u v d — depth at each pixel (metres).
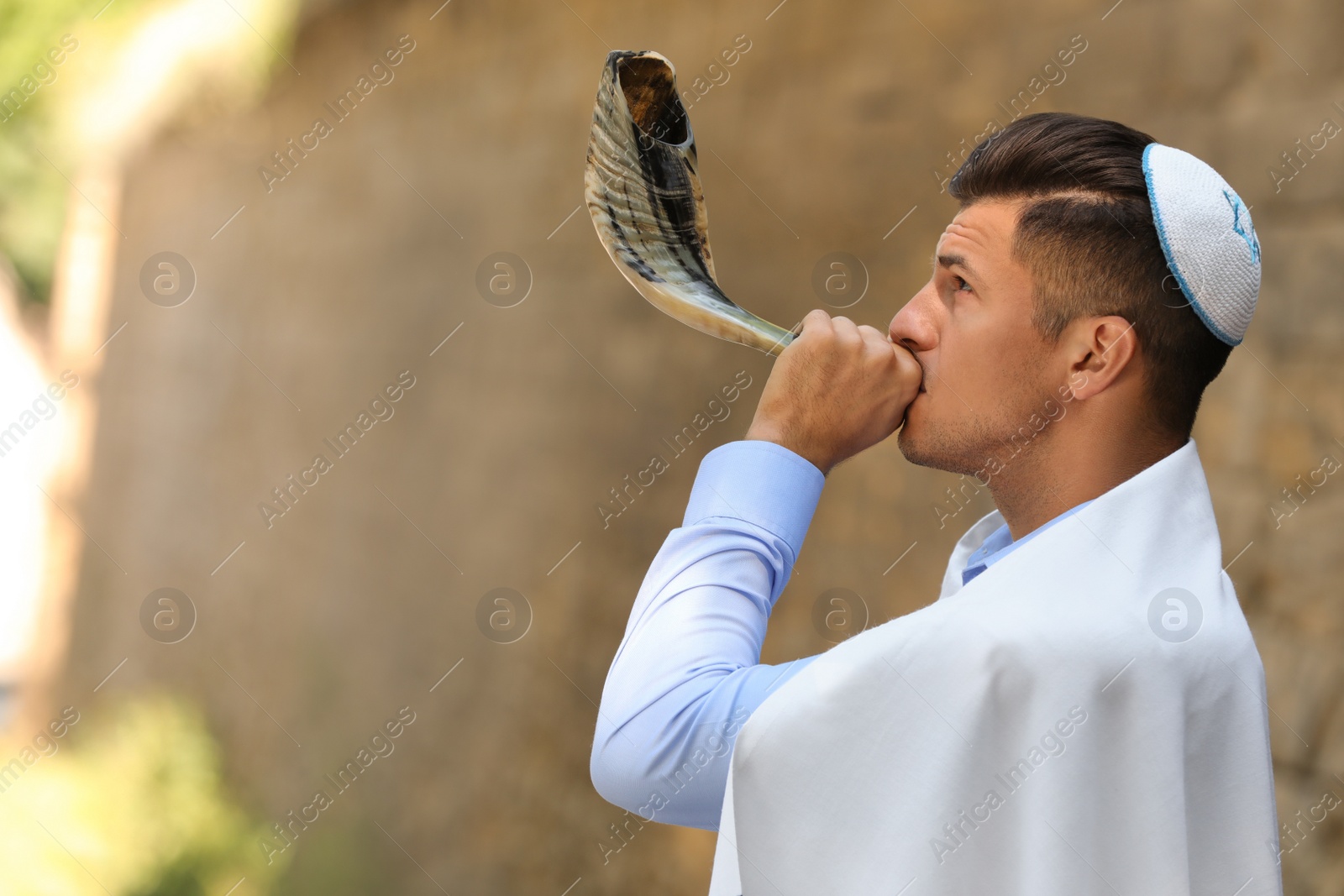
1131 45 5.40
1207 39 5.00
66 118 19.70
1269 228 4.57
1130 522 1.23
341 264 14.16
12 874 11.95
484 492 10.66
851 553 6.65
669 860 7.67
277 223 15.85
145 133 19.41
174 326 18.34
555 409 9.91
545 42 11.10
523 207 10.96
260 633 14.23
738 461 1.40
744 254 7.91
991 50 6.32
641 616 1.36
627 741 1.28
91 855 12.57
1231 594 1.28
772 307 7.60
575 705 8.95
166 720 14.60
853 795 1.14
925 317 1.41
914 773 1.13
